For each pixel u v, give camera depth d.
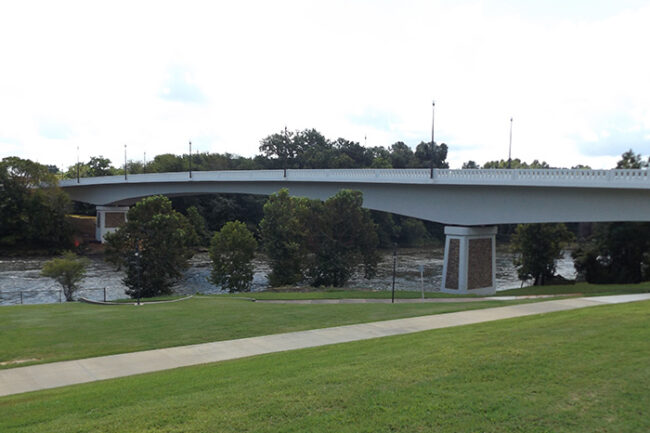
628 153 57.00
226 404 11.05
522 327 17.88
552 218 37.53
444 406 10.38
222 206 114.50
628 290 36.59
